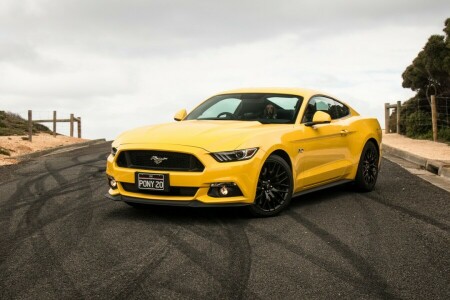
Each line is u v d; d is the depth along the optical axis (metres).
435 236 5.52
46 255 4.81
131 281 4.09
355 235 5.50
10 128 28.97
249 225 5.85
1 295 3.83
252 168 5.93
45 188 8.81
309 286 3.99
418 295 3.84
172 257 4.69
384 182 9.24
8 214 6.70
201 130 6.21
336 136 7.43
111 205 7.06
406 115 22.16
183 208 6.71
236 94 7.53
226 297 3.76
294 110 7.02
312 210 6.71
